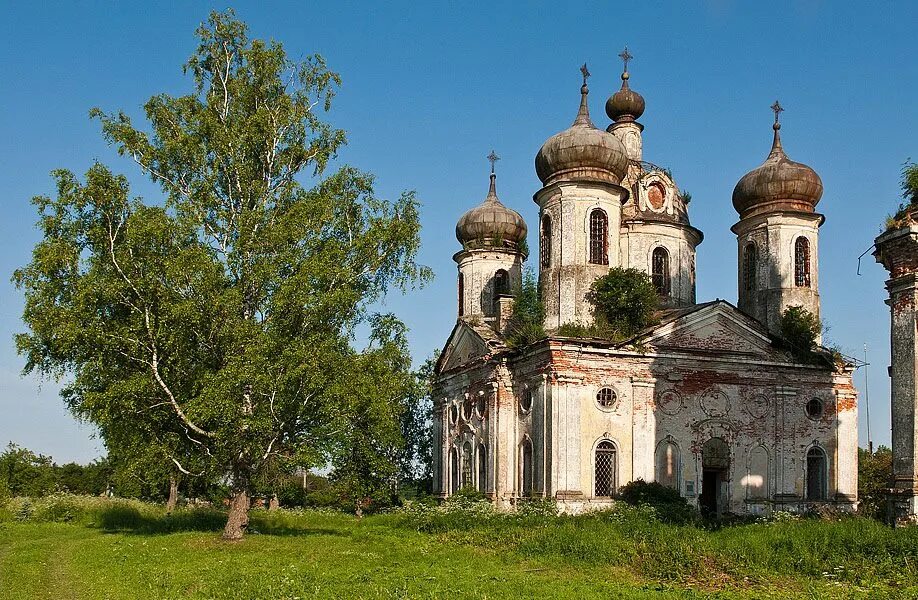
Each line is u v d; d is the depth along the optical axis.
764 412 41.00
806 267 44.56
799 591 19.02
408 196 34.22
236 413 28.56
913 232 23.25
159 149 31.84
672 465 39.19
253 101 33.75
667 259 45.31
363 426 31.80
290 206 31.92
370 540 30.72
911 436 23.36
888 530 22.41
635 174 46.50
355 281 32.59
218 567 23.06
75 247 29.39
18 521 44.66
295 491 66.38
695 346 40.19
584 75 44.59
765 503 40.22
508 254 53.31
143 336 29.38
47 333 28.41
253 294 30.83
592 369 38.53
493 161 55.31
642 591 18.66
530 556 24.92
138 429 30.89
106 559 25.67
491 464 42.47
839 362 42.03
